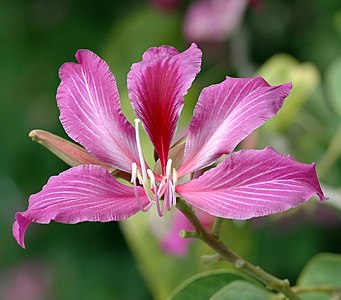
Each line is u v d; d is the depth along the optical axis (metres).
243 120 0.41
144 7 0.91
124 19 0.89
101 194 0.41
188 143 0.42
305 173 0.39
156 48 0.42
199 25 0.80
